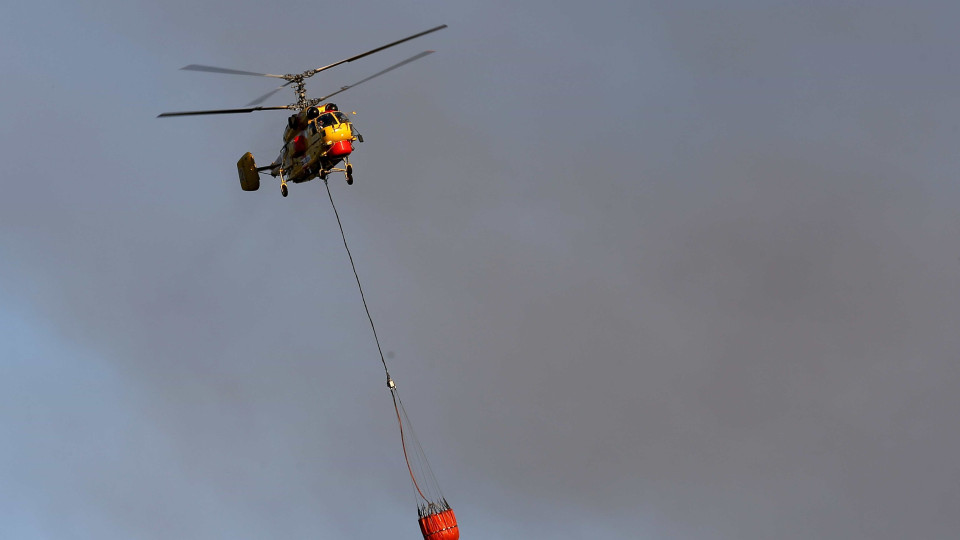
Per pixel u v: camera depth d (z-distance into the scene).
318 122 176.25
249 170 191.88
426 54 180.12
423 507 166.88
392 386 176.50
